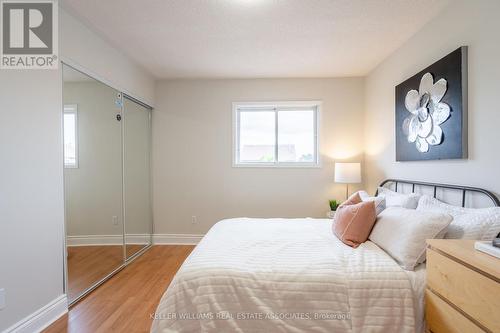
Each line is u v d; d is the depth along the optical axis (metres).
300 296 1.26
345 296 1.25
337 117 3.44
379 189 2.63
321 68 3.12
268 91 3.49
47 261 1.73
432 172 2.03
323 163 3.46
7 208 1.47
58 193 1.83
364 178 3.41
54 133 1.81
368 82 3.29
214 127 3.54
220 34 2.31
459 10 1.74
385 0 1.81
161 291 2.21
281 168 3.50
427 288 1.23
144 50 2.64
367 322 1.21
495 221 1.30
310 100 3.46
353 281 1.27
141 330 1.67
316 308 1.24
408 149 2.31
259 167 3.52
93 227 2.29
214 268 1.35
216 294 1.27
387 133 2.80
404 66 2.46
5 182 1.47
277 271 1.33
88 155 2.21
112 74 2.54
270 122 3.65
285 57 2.80
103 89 2.45
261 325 1.24
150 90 3.40
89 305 1.98
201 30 2.24
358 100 3.42
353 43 2.47
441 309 1.12
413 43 2.31
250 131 3.66
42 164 1.70
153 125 3.55
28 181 1.60
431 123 1.97
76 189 2.05
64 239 1.89
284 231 2.06
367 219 1.75
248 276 1.31
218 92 3.53
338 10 1.93
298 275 1.31
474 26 1.60
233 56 2.78
